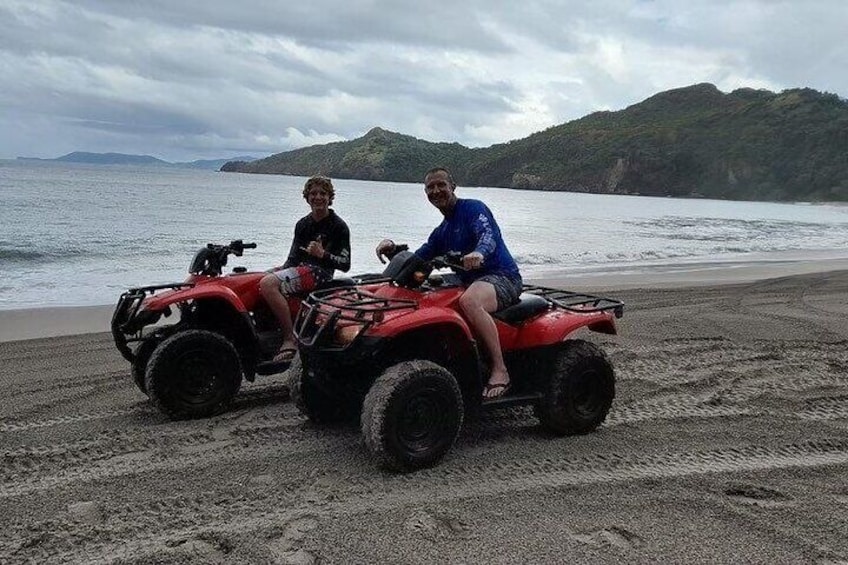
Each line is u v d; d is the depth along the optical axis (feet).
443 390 14.02
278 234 84.02
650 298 38.78
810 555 10.82
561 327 15.76
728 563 10.58
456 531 11.57
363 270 54.44
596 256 70.90
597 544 11.14
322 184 19.42
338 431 16.49
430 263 14.88
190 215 113.50
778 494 13.02
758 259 71.87
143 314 17.35
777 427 17.01
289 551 10.88
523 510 12.32
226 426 16.90
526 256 69.21
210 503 12.66
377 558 10.69
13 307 36.78
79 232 76.23
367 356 13.82
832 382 21.13
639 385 20.59
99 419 17.54
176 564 10.53
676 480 13.67
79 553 10.86
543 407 15.90
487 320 14.83
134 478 13.79
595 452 15.19
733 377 21.58
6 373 22.49
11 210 103.91
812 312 34.22
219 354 17.63
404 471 13.88
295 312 19.10
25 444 15.76
